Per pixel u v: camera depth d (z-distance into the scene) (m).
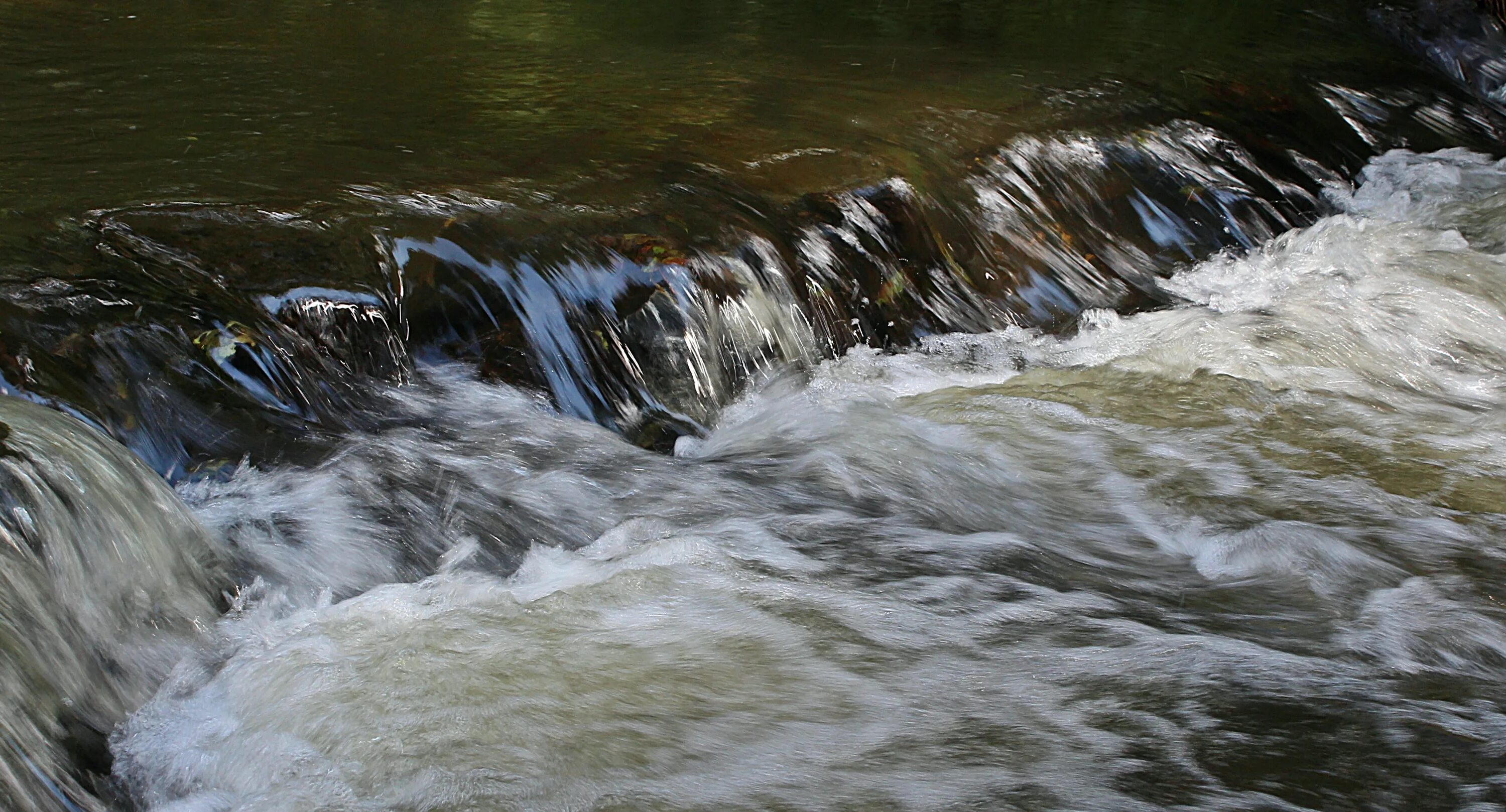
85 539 3.16
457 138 5.73
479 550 3.75
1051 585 3.83
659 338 4.73
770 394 4.91
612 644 3.37
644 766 2.92
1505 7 9.25
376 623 3.41
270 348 4.09
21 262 4.14
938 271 5.62
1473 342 5.75
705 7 8.75
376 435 4.09
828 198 5.46
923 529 4.11
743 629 3.46
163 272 4.22
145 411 3.79
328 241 4.54
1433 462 4.70
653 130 6.00
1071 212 6.26
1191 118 7.13
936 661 3.38
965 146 6.23
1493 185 7.39
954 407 4.95
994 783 2.92
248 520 3.62
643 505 4.08
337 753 2.95
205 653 3.25
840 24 8.38
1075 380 5.26
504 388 4.45
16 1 7.80
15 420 3.33
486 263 4.59
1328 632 3.63
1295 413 5.06
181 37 7.24
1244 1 9.59
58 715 2.87
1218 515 4.30
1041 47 8.02
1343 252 6.50
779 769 2.94
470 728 3.03
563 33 7.84
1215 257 6.44
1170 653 3.47
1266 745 3.09
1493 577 3.94
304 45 7.22
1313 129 7.57
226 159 5.24
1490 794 2.93
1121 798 2.88
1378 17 9.35
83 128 5.54
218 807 2.82
